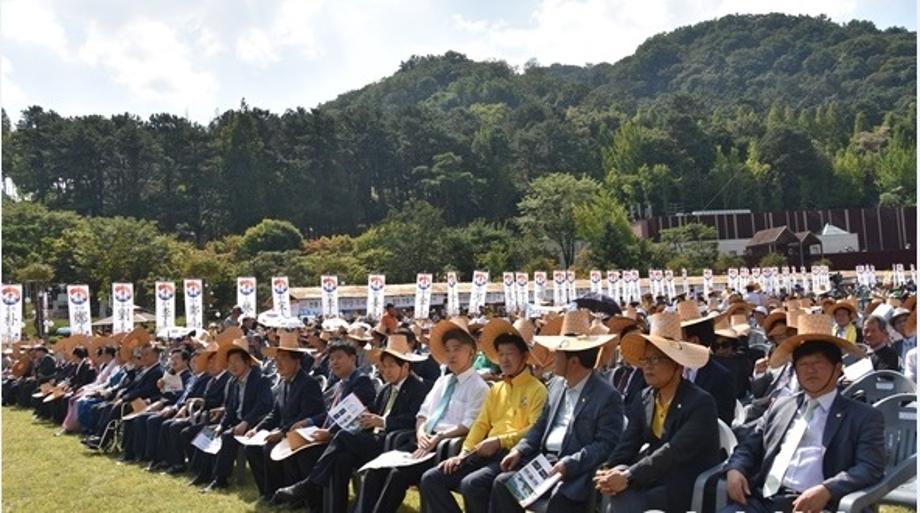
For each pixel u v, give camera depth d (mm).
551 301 41562
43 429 16750
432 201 109062
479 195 109625
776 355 5543
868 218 94875
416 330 15445
